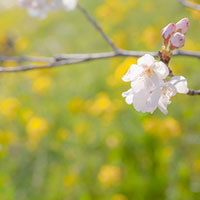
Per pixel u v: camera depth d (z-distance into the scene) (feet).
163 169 24.41
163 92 10.85
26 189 27.22
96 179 25.81
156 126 24.58
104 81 35.37
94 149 27.96
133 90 10.66
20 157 29.37
